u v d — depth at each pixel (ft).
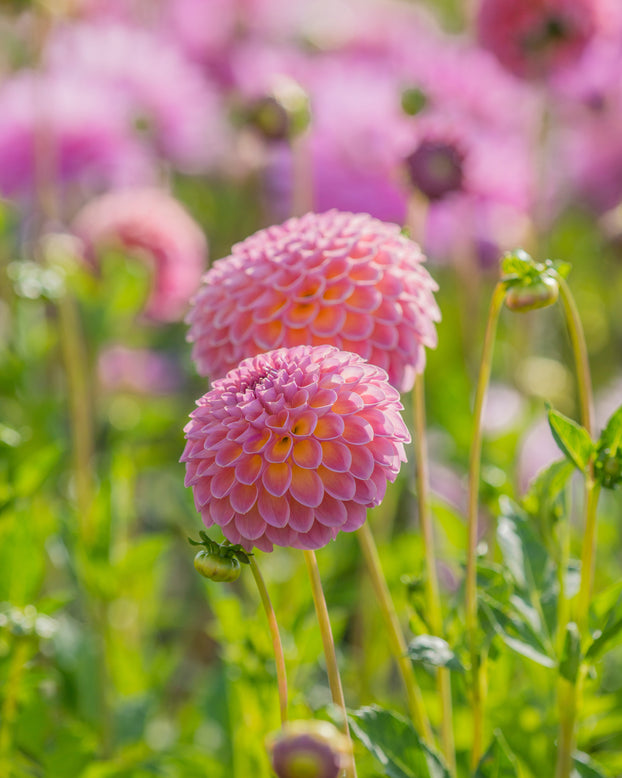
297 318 4.16
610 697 4.73
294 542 3.92
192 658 6.98
